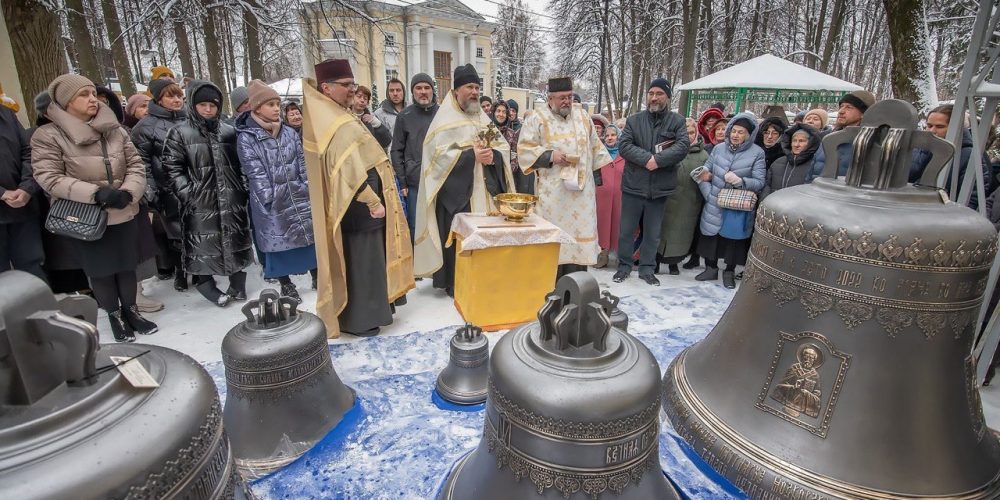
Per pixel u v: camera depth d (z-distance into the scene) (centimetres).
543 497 102
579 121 385
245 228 371
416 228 375
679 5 1697
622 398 95
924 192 97
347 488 181
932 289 93
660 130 394
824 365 103
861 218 95
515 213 311
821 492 95
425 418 222
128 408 65
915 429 98
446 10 2467
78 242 284
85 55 780
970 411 103
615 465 100
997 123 315
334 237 280
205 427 72
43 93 320
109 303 305
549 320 106
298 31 868
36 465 55
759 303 117
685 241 447
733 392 116
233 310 365
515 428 102
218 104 343
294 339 194
